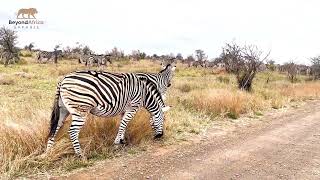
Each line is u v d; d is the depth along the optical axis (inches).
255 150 289.9
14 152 228.8
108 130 285.7
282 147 303.0
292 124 412.5
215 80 968.9
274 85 940.6
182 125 360.2
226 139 324.5
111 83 247.6
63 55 1918.1
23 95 515.2
